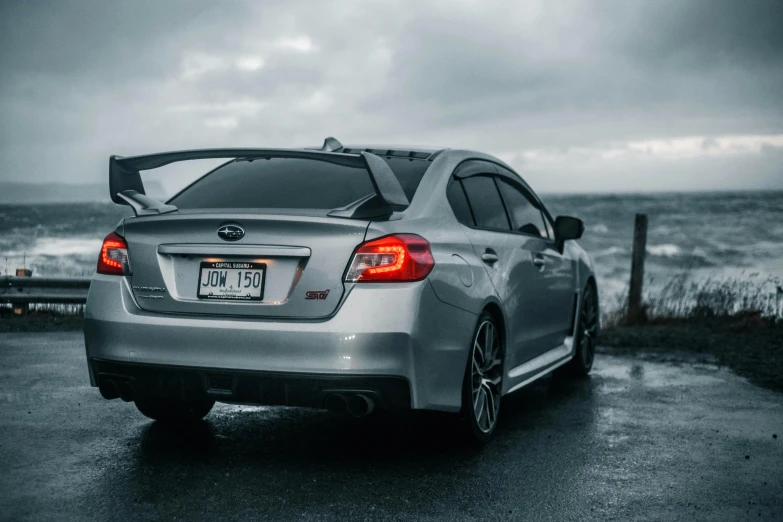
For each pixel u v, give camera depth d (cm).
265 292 328
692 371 673
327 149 434
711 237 4969
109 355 344
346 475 338
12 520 266
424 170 399
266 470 340
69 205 7288
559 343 552
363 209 334
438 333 342
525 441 411
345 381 315
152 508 286
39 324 854
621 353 789
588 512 299
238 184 389
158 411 405
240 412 453
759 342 863
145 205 370
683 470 362
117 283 350
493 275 404
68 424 408
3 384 509
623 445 407
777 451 402
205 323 328
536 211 528
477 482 334
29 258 3328
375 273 323
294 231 326
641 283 1097
